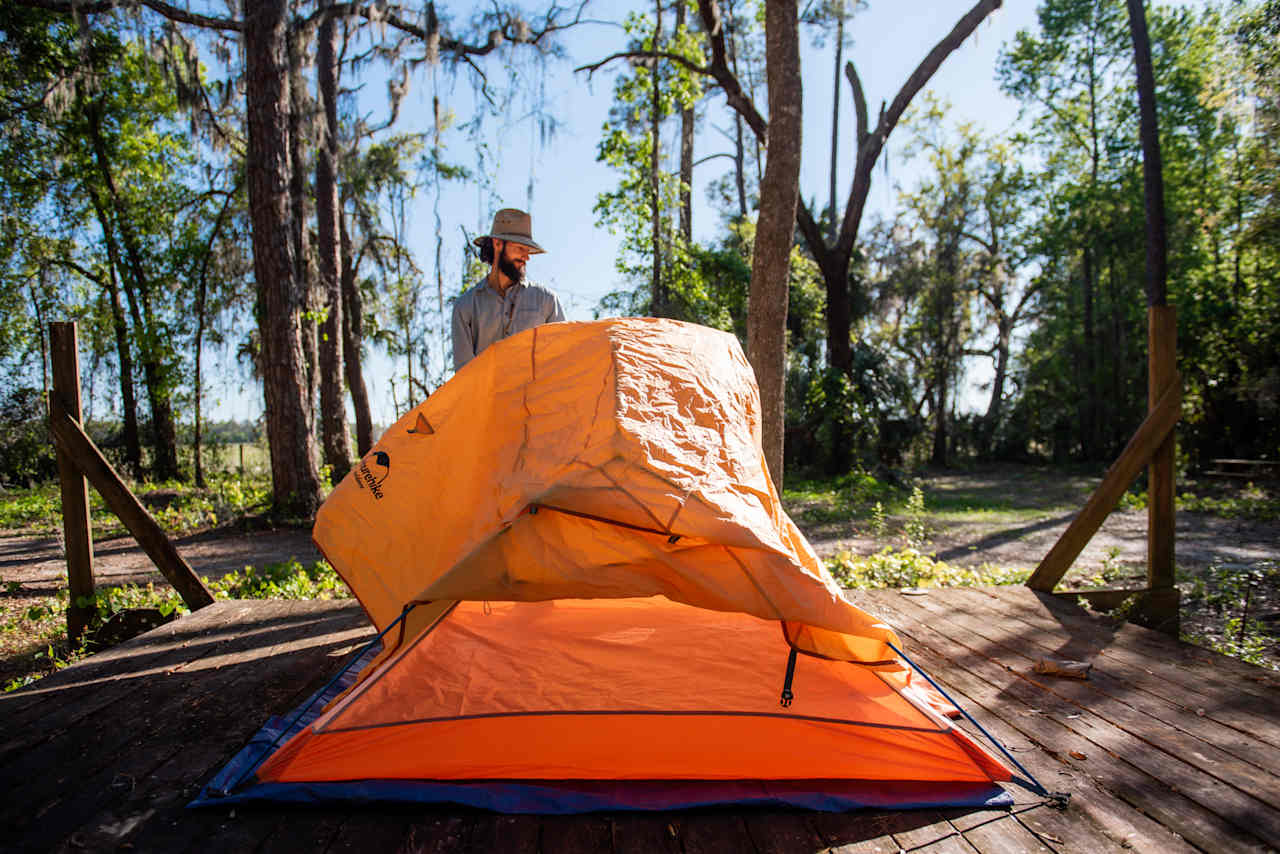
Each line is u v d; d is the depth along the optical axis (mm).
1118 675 3758
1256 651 5230
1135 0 16516
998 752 2850
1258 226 17266
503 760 2615
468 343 4109
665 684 2896
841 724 2727
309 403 13086
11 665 5375
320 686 3594
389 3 14695
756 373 7273
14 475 20281
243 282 20094
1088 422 29047
